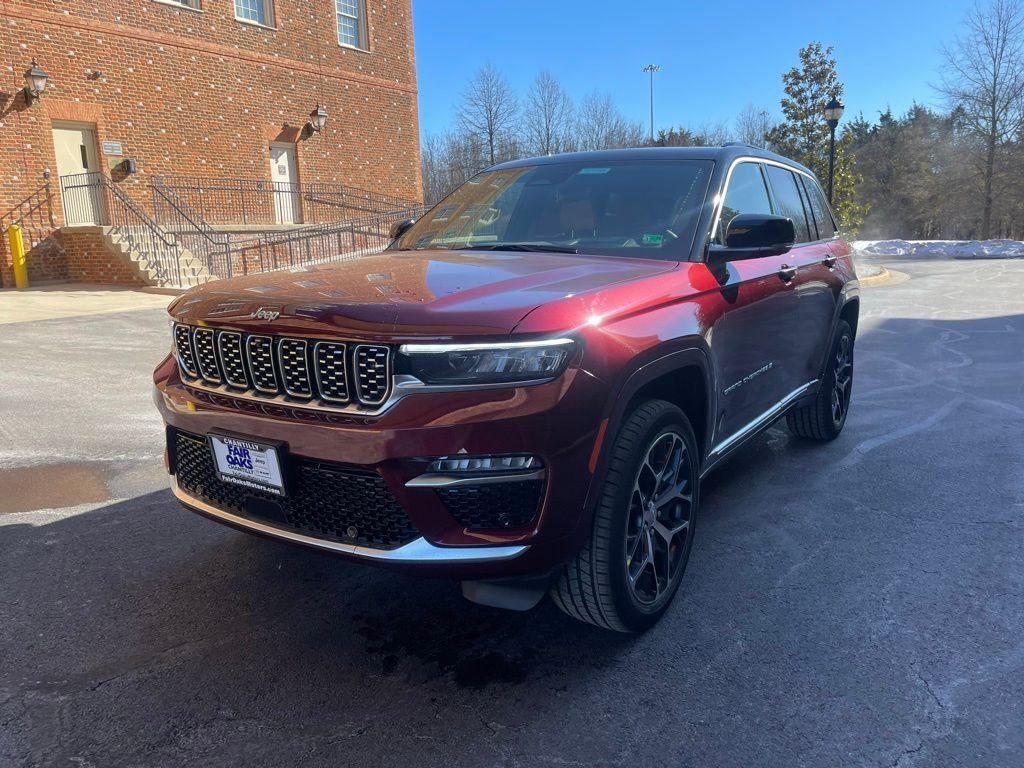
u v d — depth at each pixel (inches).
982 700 95.7
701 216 129.6
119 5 664.4
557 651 107.3
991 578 128.2
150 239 646.5
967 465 185.6
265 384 97.7
